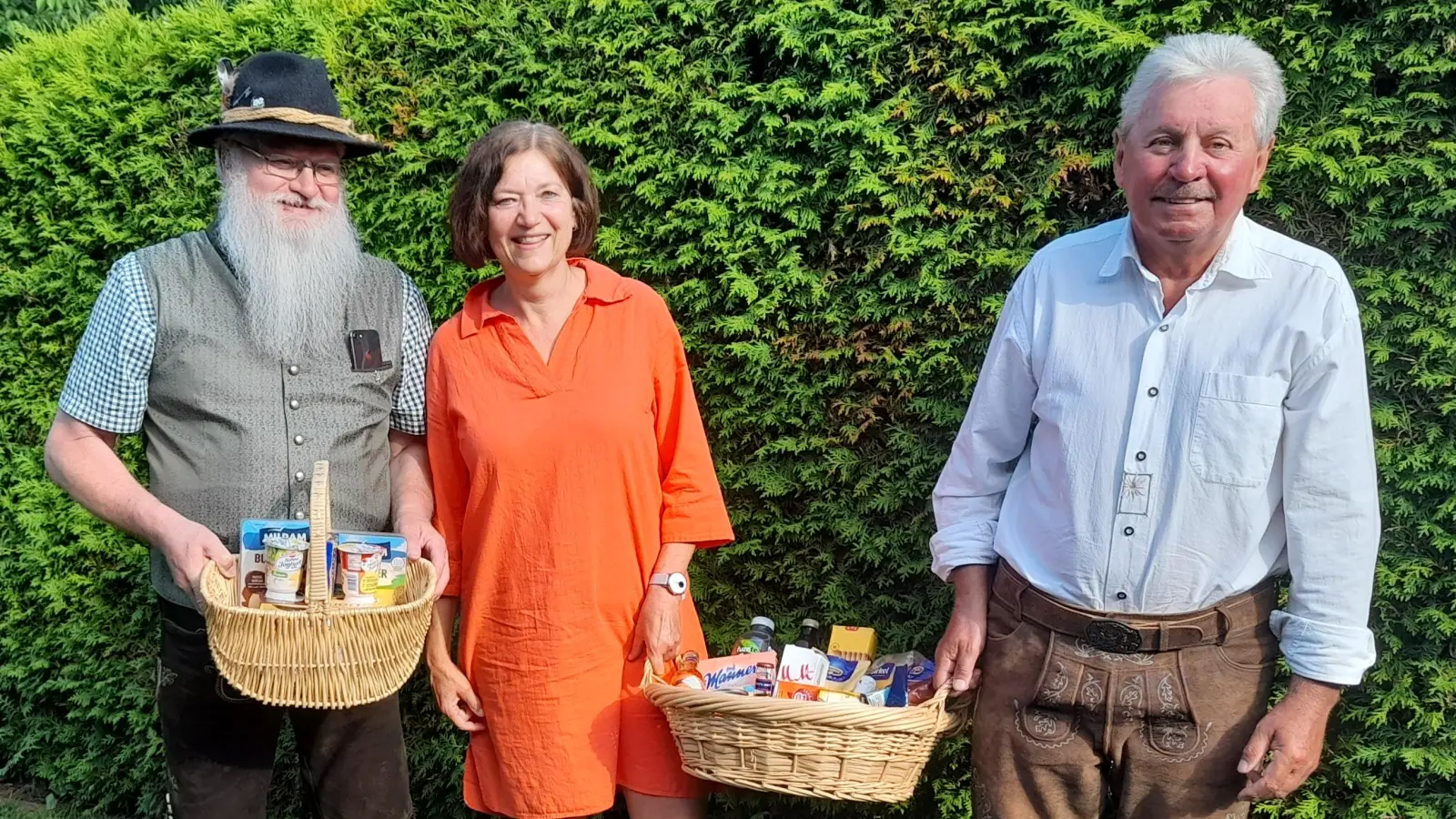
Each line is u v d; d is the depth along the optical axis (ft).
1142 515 6.39
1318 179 7.65
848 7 8.96
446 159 10.25
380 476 7.95
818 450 9.31
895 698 7.43
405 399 8.11
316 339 7.59
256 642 6.40
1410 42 7.46
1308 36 7.59
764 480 9.34
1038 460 6.83
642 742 7.70
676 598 7.72
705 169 9.20
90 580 12.10
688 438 7.94
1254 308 6.23
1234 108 5.94
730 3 9.13
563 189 7.48
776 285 9.11
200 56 11.03
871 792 6.79
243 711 7.70
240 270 7.47
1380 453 7.62
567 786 7.55
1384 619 7.73
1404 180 7.45
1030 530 6.87
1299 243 6.32
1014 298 7.07
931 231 8.68
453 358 7.85
